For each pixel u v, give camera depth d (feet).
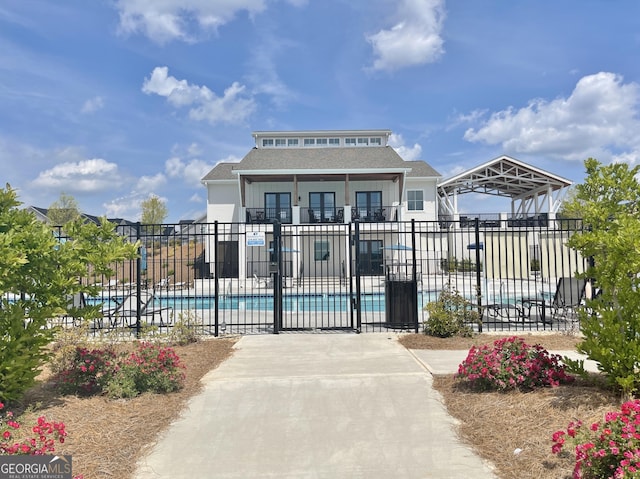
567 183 85.20
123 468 11.17
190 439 12.87
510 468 10.80
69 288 14.78
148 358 17.10
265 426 13.75
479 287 29.22
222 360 21.88
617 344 13.57
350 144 96.32
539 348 16.85
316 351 23.44
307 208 83.92
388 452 11.93
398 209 79.00
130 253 16.01
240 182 77.10
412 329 29.63
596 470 9.23
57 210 107.14
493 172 89.40
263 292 56.08
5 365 13.35
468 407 14.78
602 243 14.40
